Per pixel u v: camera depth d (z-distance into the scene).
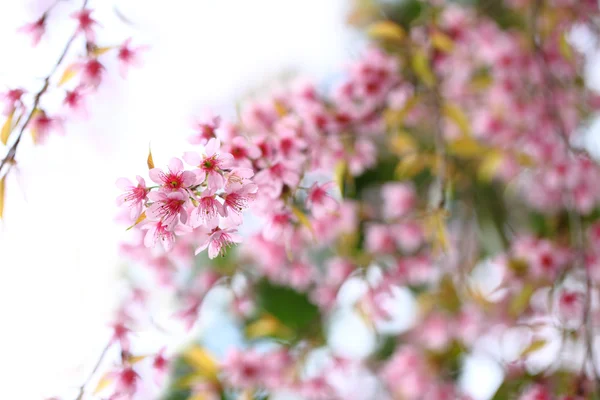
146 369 1.21
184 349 1.34
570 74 1.47
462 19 1.41
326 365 1.35
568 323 1.31
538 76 1.44
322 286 1.38
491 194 1.57
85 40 1.16
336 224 1.35
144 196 1.07
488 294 1.40
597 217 1.53
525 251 1.38
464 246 1.47
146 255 1.31
